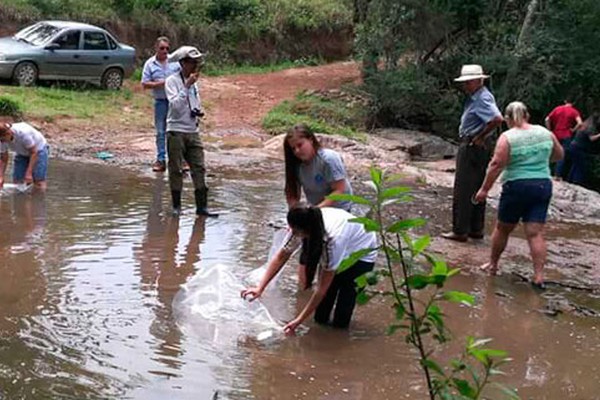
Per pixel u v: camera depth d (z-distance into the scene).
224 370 5.26
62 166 12.17
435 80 19.52
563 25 19.69
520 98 19.16
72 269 7.11
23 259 7.29
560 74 19.34
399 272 7.54
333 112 19.39
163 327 5.90
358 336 6.03
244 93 22.30
